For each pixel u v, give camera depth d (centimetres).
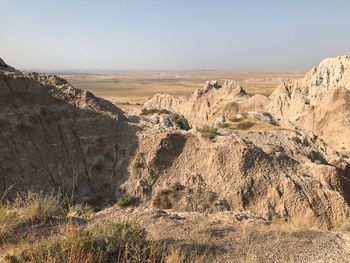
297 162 3191
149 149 2992
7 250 746
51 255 699
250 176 2870
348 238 1016
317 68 8825
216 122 6525
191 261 767
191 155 3002
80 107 3219
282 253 873
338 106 7181
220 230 1019
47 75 3406
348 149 6475
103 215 1107
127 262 718
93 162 2989
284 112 8556
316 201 2775
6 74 3169
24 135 2972
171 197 2736
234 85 10100
